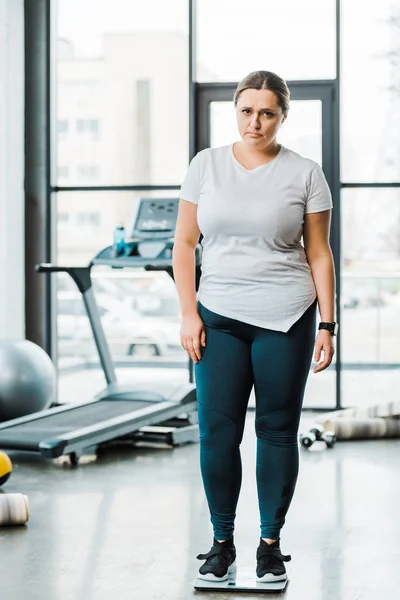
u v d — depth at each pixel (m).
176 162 7.26
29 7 7.22
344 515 4.12
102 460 5.41
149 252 6.04
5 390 6.31
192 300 3.07
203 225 3.01
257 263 2.96
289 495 3.09
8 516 3.94
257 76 2.92
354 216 7.13
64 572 3.35
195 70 7.20
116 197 7.34
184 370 7.45
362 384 7.20
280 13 7.09
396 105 7.02
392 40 6.99
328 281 3.05
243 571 3.27
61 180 7.37
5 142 7.09
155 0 7.21
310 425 6.51
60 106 7.34
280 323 2.96
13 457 5.52
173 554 3.56
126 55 7.25
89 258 7.38
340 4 6.99
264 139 2.92
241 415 3.05
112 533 3.86
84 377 7.54
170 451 5.68
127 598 3.07
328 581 3.24
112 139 7.31
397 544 3.69
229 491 3.08
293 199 2.94
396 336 7.15
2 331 7.10
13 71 7.14
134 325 7.48
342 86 7.05
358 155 7.09
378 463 5.22
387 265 7.12
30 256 7.33
